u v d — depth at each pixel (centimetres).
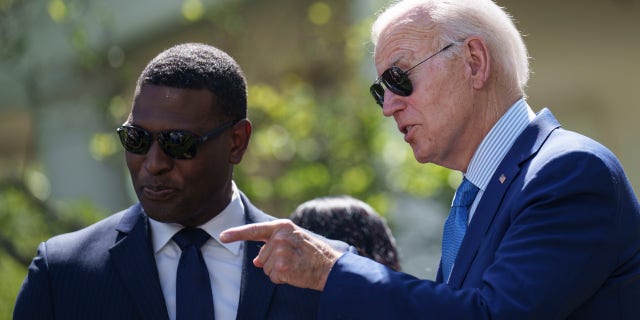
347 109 785
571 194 275
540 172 284
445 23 309
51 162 853
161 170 314
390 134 777
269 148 762
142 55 880
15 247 736
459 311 263
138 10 841
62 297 318
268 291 323
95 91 827
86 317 316
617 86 1024
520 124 310
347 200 416
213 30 868
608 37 1017
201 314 315
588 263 269
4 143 1112
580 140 291
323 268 278
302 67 888
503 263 272
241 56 865
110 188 848
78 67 830
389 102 314
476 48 308
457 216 321
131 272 320
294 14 889
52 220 755
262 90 784
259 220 346
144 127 315
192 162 317
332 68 876
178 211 319
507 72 312
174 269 327
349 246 340
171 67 324
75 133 842
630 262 283
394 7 323
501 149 308
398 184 741
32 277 321
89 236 332
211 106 324
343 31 867
